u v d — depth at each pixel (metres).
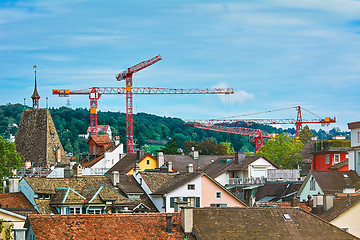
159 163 163.62
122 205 108.88
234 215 83.12
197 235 78.31
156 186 117.88
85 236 75.38
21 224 84.75
